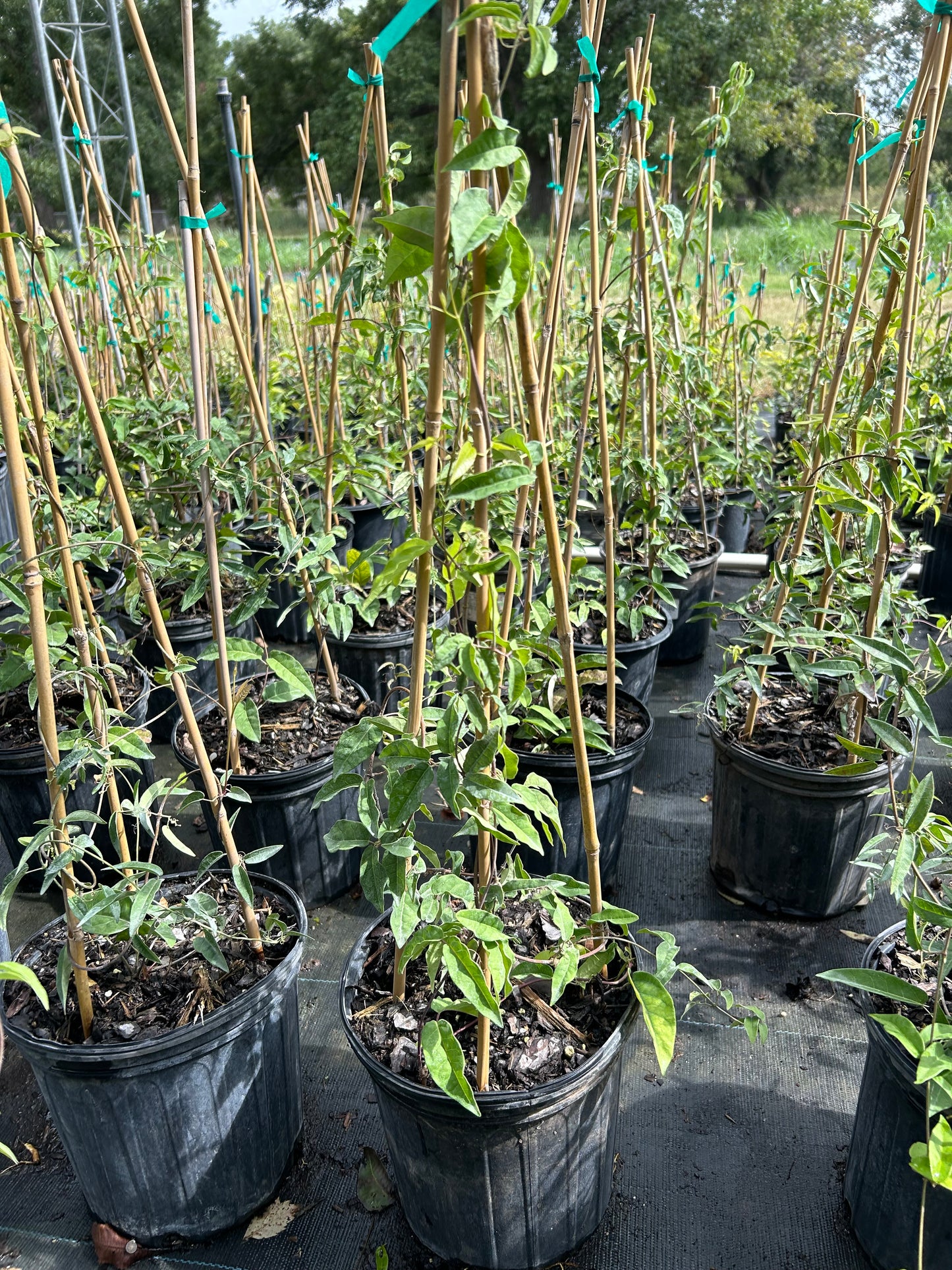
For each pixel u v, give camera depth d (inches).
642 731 103.4
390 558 47.4
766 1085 84.8
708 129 126.3
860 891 103.4
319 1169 78.2
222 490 125.4
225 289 94.6
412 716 55.4
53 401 193.2
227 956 73.2
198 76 1075.9
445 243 41.1
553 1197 64.8
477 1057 61.4
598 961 63.4
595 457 137.9
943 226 248.4
